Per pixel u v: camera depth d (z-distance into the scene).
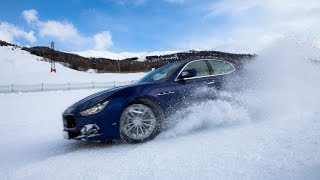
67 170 3.16
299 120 4.42
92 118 4.23
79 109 4.36
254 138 3.60
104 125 4.23
